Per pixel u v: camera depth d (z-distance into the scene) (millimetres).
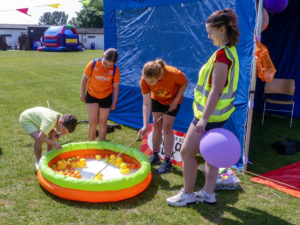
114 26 5770
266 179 3668
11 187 3207
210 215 2824
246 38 3738
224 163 2467
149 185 3406
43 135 3451
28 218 2666
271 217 2840
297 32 6527
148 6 5121
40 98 8000
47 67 15680
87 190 2920
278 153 4730
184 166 2811
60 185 2979
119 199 2971
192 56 4680
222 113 2561
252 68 3697
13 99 7762
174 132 4129
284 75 6832
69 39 30844
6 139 4723
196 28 4535
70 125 3438
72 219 2680
